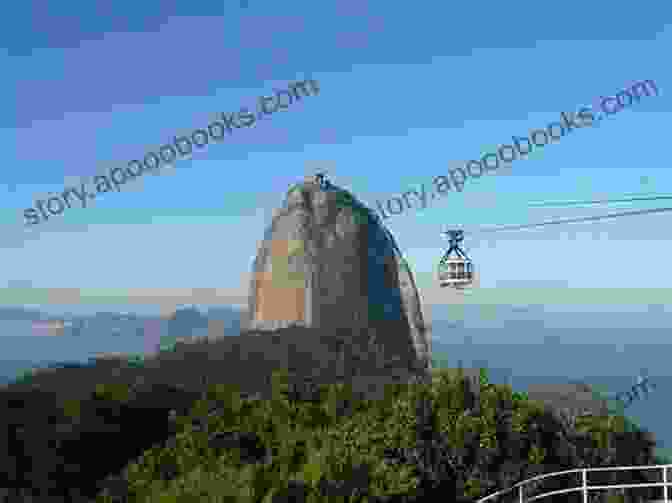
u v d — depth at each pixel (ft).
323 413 104.73
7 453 98.94
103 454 106.63
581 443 91.66
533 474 80.53
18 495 92.73
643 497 91.09
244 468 70.49
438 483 79.10
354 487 69.36
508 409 84.17
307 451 80.48
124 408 116.26
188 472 79.56
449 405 82.94
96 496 91.76
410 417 82.02
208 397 127.24
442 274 70.95
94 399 117.39
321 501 66.69
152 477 88.17
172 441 97.25
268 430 98.27
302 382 134.72
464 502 79.00
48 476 96.78
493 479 79.71
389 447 80.43
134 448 109.60
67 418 108.99
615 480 88.79
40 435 103.86
